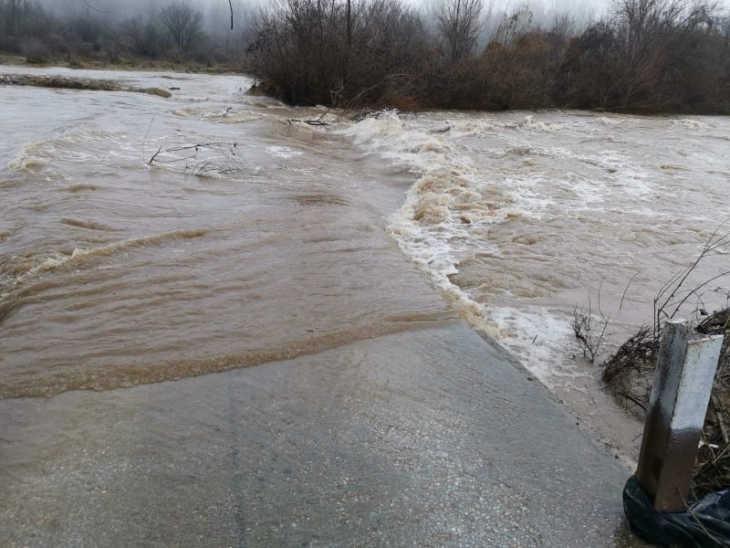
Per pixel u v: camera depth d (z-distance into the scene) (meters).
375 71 20.64
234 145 10.88
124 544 2.36
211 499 2.61
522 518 2.59
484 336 4.39
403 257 5.81
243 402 3.35
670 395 2.35
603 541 2.49
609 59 25.48
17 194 7.19
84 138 10.52
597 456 3.05
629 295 5.60
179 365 3.70
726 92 26.09
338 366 3.76
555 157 12.38
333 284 5.03
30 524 2.45
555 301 5.37
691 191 9.91
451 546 2.42
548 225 7.60
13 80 21.83
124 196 7.40
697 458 3.03
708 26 26.59
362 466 2.85
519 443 3.11
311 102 20.78
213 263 5.42
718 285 5.97
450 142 14.08
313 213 7.09
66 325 4.21
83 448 2.93
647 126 19.45
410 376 3.70
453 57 25.45
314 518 2.52
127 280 4.98
